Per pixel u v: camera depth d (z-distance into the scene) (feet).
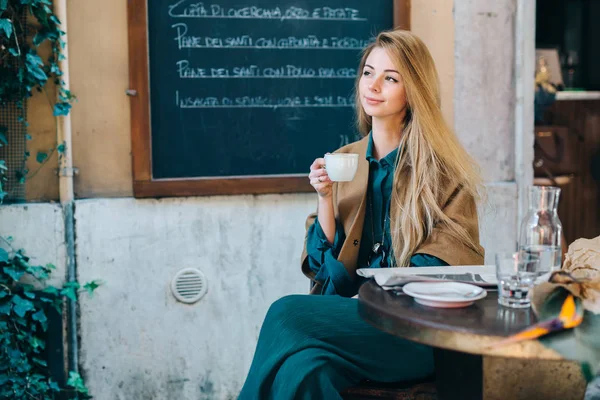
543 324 4.93
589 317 5.27
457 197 8.11
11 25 10.34
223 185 11.78
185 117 11.70
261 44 11.90
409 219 7.97
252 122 11.96
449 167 8.23
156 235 11.62
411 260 7.72
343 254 8.25
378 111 8.41
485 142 13.01
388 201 8.43
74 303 11.34
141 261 11.59
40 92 11.07
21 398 10.73
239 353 12.09
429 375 6.93
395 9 12.28
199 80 11.70
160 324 11.74
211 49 11.71
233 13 11.75
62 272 11.19
